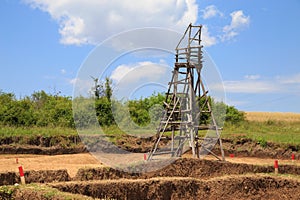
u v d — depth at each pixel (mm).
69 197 10656
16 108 31734
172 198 14438
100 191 13227
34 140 26750
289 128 38844
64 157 21969
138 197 13852
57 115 32594
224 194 14984
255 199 15164
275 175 16906
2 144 25719
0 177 13688
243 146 28328
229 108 38875
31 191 11359
